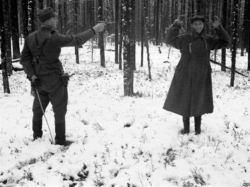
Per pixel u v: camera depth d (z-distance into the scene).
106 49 35.41
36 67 5.61
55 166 5.07
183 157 5.17
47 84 5.63
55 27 5.54
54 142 5.96
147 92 13.33
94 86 15.06
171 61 26.70
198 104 5.89
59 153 5.54
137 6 40.66
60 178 4.74
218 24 5.82
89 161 5.18
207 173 4.62
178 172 4.66
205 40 5.86
